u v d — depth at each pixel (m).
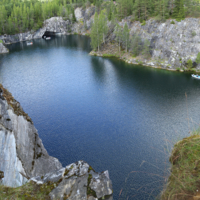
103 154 47.59
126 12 135.38
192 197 5.08
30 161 14.81
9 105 14.30
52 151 49.22
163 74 96.31
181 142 6.47
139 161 44.50
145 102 72.12
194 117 60.97
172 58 102.69
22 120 15.66
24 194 7.48
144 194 34.25
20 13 183.88
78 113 66.62
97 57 127.25
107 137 54.06
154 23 114.81
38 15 199.12
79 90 83.88
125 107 69.56
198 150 5.84
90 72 103.00
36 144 17.36
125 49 128.38
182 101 71.50
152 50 111.81
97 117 63.97
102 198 7.75
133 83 88.12
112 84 88.38
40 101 74.88
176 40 104.25
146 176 39.19
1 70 105.19
